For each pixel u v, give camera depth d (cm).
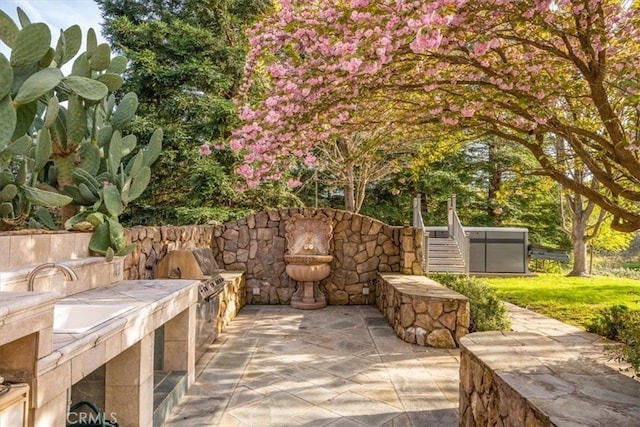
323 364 419
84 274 320
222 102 882
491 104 366
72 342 179
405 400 332
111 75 367
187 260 473
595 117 410
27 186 285
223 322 559
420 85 351
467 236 936
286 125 348
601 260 1733
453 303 481
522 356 250
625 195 347
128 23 892
